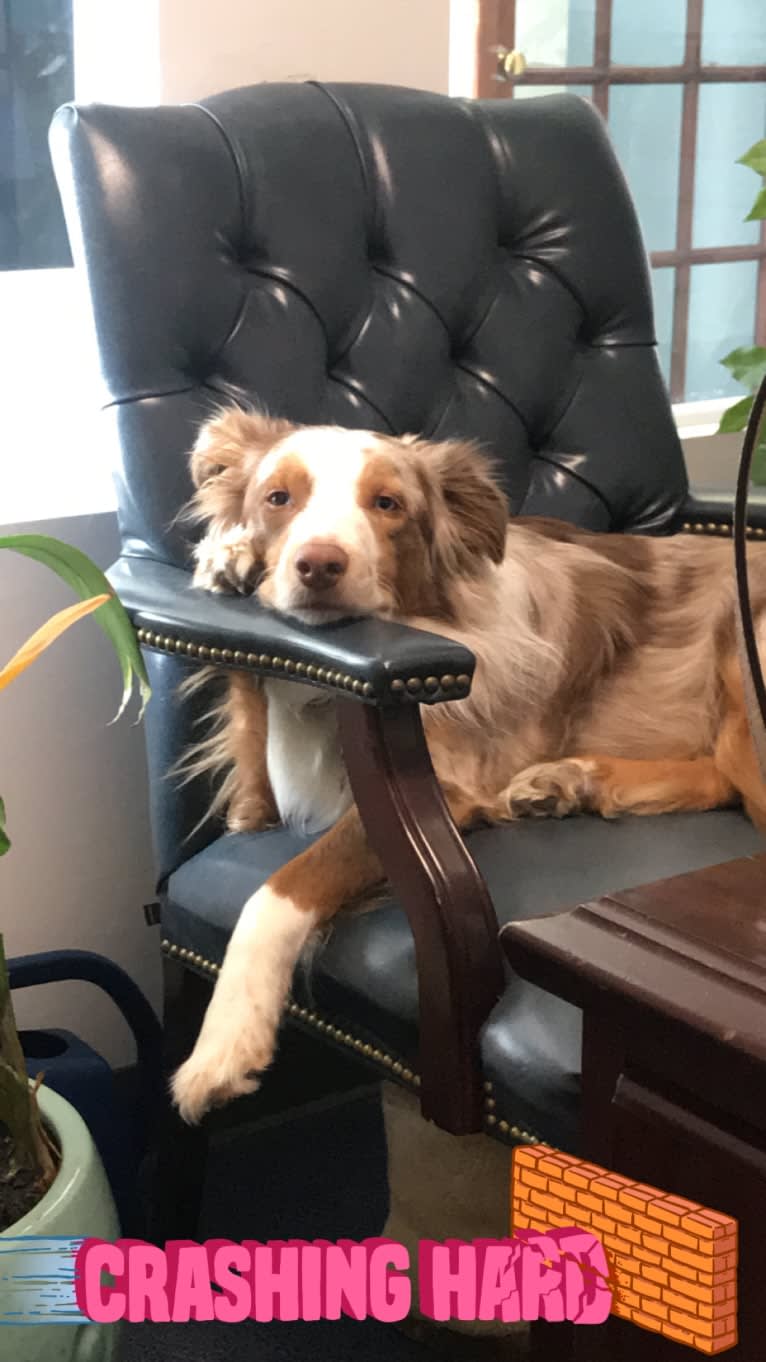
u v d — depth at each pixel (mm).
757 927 1002
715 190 3285
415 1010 1562
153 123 2033
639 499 2371
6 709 2254
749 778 1938
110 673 2330
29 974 2076
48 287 2547
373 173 2199
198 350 2049
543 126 2354
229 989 1675
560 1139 1418
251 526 1870
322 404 2141
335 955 1665
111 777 2369
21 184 2537
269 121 2125
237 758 1969
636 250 2396
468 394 2273
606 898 1060
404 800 1536
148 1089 2217
